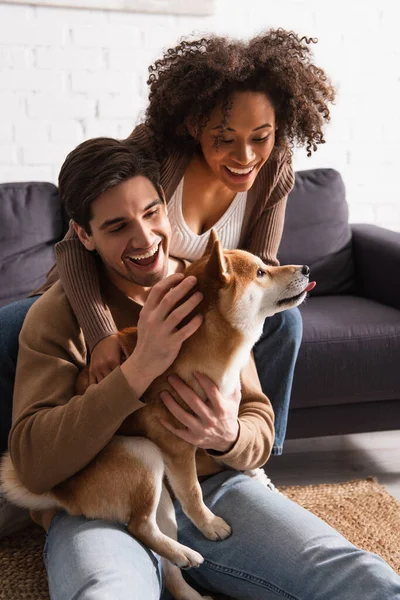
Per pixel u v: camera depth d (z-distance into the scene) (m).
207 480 1.64
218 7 3.35
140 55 3.29
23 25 3.13
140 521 1.41
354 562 1.39
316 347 2.51
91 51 3.23
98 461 1.42
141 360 1.34
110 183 1.45
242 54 1.63
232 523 1.53
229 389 1.51
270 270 1.50
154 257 1.53
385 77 3.59
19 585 1.75
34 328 1.55
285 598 1.44
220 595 1.68
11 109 3.18
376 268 3.05
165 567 1.52
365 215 3.70
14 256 2.86
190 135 1.76
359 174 3.65
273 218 1.96
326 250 3.16
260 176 1.88
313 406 2.56
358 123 3.60
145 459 1.41
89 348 1.54
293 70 1.67
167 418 1.46
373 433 2.93
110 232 1.49
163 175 1.78
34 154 3.24
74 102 3.25
